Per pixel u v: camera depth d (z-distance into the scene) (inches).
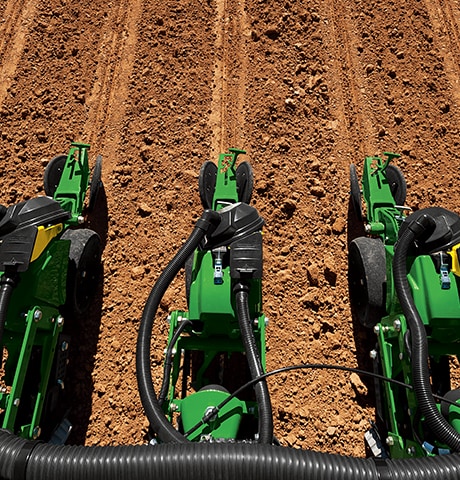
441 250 129.0
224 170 189.0
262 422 98.4
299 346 174.6
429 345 135.6
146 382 106.5
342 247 194.5
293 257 191.9
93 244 173.5
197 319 135.2
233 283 130.3
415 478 76.6
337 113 229.6
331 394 166.2
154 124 222.8
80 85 235.6
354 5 263.4
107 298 183.3
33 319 129.8
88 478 77.8
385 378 105.7
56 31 251.6
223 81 238.7
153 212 201.8
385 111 230.1
